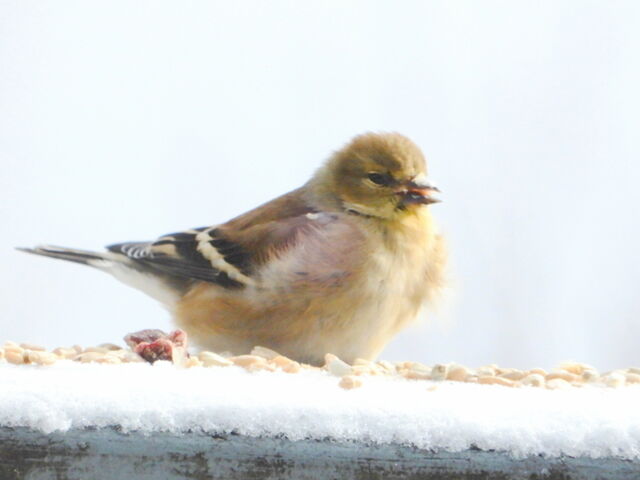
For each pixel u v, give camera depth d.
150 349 2.88
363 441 2.82
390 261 2.94
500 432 2.82
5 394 2.82
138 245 2.97
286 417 2.82
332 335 2.94
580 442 2.82
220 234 2.96
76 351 2.89
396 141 2.96
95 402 2.82
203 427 2.82
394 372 2.89
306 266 2.94
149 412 2.82
